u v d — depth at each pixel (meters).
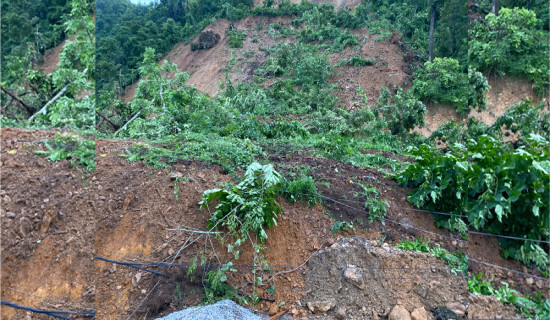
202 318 2.64
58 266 2.39
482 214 2.77
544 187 2.50
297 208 3.67
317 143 6.30
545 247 2.42
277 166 4.41
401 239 3.54
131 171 3.83
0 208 2.36
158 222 3.35
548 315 2.28
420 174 3.95
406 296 2.96
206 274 3.06
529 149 2.69
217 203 3.50
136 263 3.09
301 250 3.35
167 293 2.95
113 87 7.88
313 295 3.04
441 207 3.79
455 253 3.39
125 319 2.80
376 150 7.17
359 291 3.02
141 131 5.75
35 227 2.40
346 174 4.59
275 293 3.08
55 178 2.53
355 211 3.76
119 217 3.32
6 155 2.45
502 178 2.73
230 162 4.33
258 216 3.17
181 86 7.62
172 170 3.93
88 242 2.52
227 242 3.26
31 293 2.28
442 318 2.71
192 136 5.11
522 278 2.48
